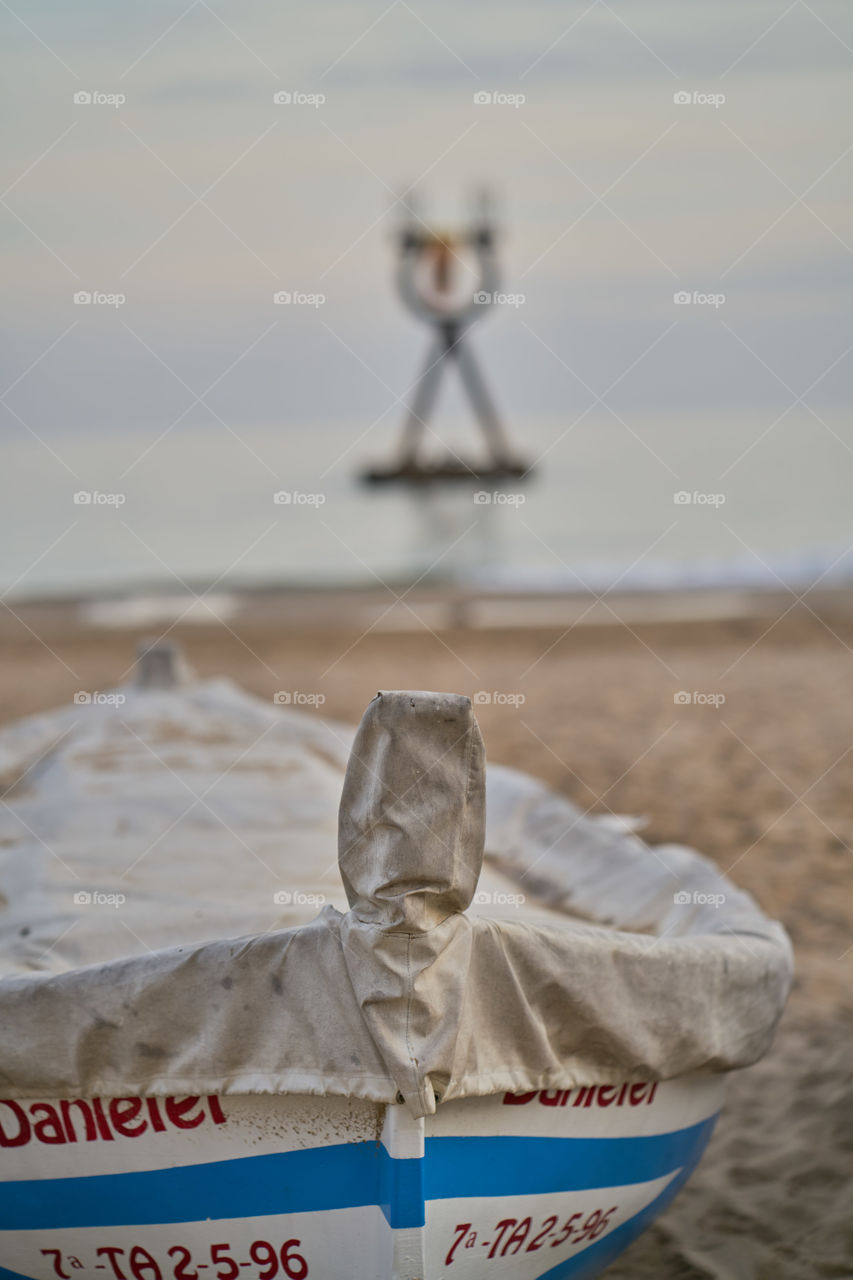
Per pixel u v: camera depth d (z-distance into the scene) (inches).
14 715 370.6
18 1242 104.2
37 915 130.8
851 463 1076.5
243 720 205.0
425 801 91.3
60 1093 95.5
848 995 192.2
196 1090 93.7
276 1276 100.7
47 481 1060.5
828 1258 134.5
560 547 764.0
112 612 578.9
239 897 134.0
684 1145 115.4
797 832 261.1
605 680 415.8
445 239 1175.0
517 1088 95.3
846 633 488.7
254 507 959.0
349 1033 91.5
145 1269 102.8
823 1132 158.1
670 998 102.2
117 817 158.4
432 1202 95.0
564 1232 106.7
